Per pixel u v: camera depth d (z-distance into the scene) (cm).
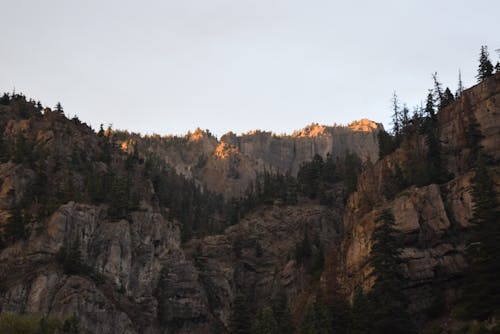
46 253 14600
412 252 11769
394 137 16812
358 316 10350
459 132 13675
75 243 14675
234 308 13725
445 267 11425
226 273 18350
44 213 15462
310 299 14375
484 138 13000
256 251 18962
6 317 10994
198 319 16412
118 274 15425
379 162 15262
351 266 13075
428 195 12469
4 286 13612
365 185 15150
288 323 11825
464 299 9831
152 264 16562
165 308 16175
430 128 14412
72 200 16000
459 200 11981
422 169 13450
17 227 14888
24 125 19338
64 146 19050
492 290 9269
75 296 13562
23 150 17312
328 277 13838
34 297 13400
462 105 13925
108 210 16688
